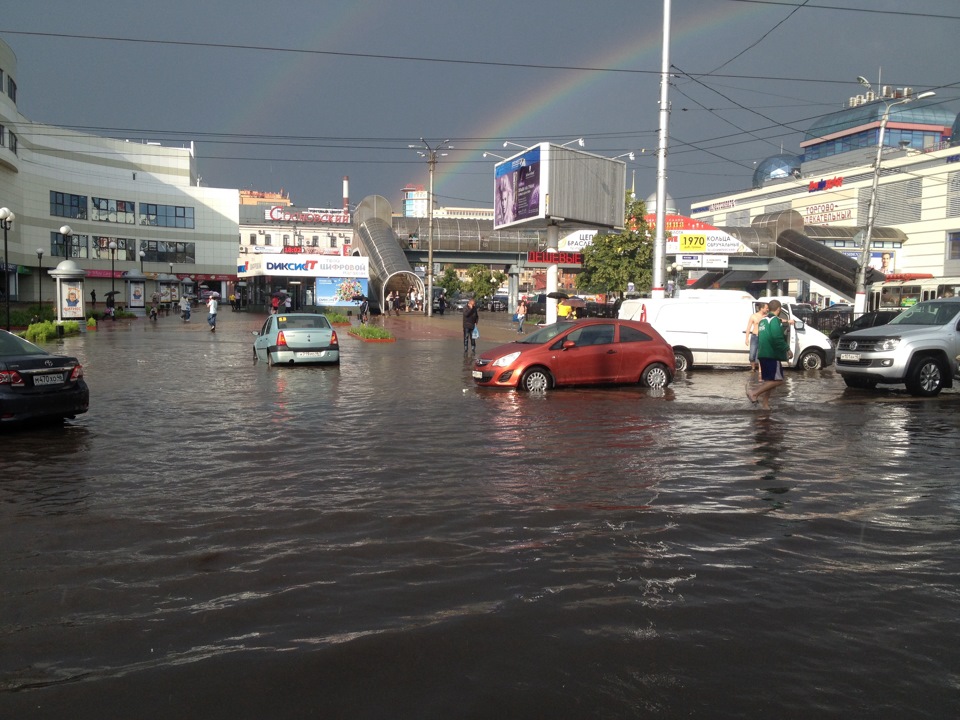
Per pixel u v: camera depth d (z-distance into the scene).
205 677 3.25
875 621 3.88
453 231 62.56
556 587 4.32
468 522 5.63
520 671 3.31
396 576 4.50
